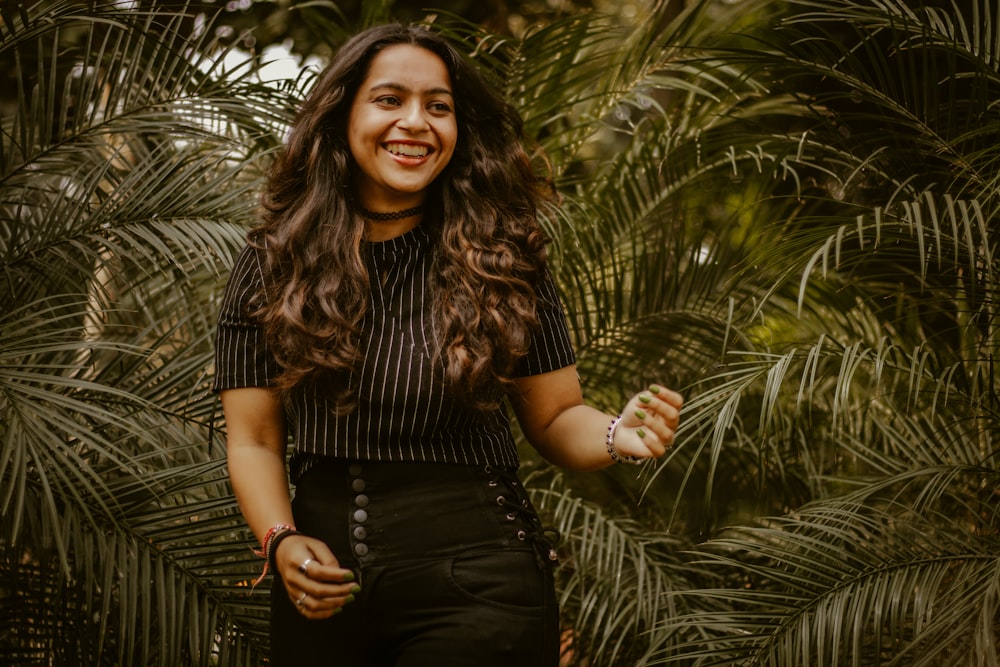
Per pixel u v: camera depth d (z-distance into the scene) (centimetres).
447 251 168
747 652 231
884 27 248
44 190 265
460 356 158
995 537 245
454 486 159
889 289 305
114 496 231
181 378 253
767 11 375
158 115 267
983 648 206
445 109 172
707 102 348
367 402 158
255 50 473
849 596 231
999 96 261
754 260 273
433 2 507
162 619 220
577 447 170
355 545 156
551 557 165
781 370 231
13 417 207
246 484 163
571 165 399
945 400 247
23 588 242
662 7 334
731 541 245
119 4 264
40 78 261
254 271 169
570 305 337
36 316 237
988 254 230
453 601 155
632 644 280
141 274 308
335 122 175
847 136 274
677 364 346
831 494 301
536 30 360
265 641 233
